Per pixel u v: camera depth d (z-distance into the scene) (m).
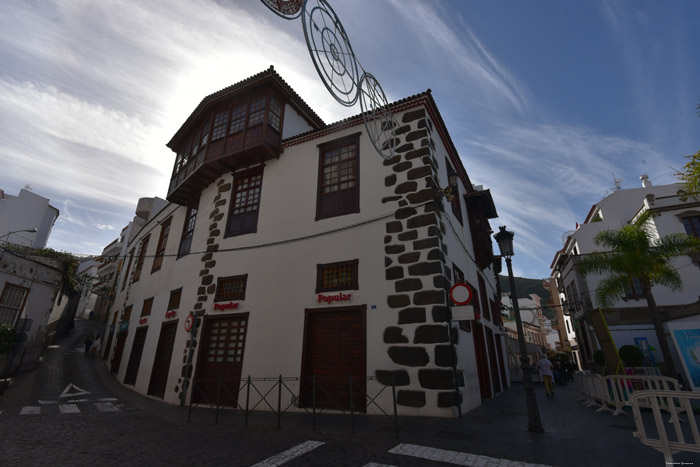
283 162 11.78
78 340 28.50
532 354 34.97
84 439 6.12
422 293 7.98
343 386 8.23
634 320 19.69
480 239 13.36
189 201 14.90
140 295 16.59
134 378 14.28
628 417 7.48
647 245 13.18
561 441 5.18
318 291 9.27
